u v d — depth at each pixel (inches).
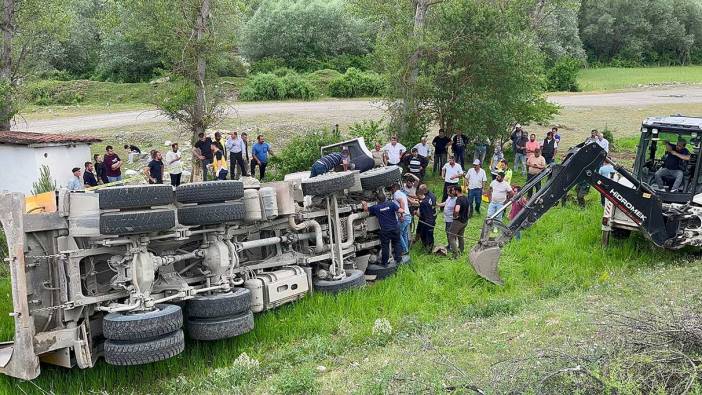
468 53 940.6
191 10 960.9
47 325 376.2
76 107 1814.7
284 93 1899.6
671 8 3019.2
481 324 412.2
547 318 395.2
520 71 955.3
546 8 1257.4
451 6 941.2
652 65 3046.3
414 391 282.5
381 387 295.1
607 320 347.9
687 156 578.2
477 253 489.4
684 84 2127.2
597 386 253.9
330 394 310.2
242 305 414.0
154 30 961.5
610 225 595.8
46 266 379.2
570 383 258.2
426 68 961.5
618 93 1911.9
